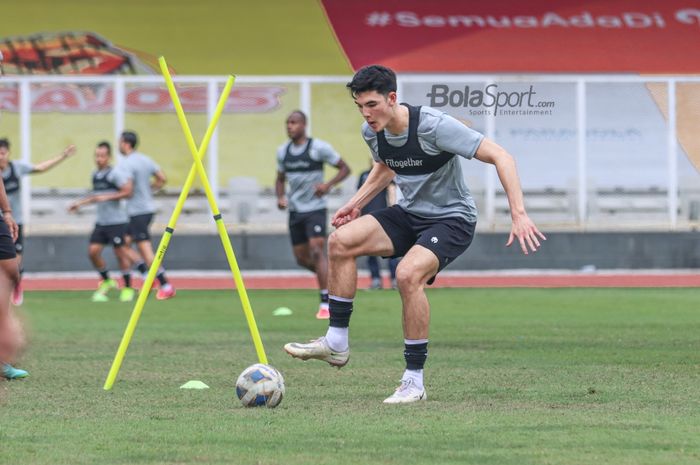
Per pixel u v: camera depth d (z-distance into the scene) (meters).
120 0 70.00
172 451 16.83
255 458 16.33
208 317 42.66
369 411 20.55
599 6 71.00
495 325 39.03
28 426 19.05
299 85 69.69
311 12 70.62
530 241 20.38
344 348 22.23
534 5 71.12
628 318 41.53
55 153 68.81
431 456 16.48
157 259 23.62
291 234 43.47
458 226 21.73
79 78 68.88
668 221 69.44
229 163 69.19
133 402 21.83
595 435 18.14
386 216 22.16
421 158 21.33
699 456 16.47
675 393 23.03
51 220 68.69
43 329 37.97
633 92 69.94
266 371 21.19
